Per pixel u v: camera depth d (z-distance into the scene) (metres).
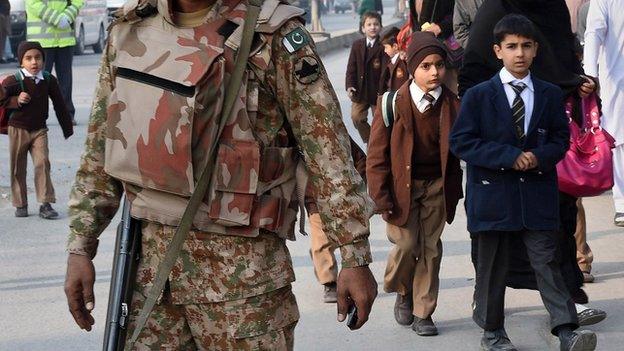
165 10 3.83
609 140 7.19
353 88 13.38
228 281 3.81
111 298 3.88
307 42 3.83
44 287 8.41
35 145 11.05
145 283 3.91
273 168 3.84
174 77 3.75
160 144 3.76
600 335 7.04
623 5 9.72
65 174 13.41
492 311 6.59
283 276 3.89
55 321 7.54
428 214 7.05
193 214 3.77
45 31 18.11
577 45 7.51
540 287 6.47
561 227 7.12
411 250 7.04
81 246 4.05
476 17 7.11
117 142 3.83
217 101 3.77
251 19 3.80
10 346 6.98
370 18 13.26
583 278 7.42
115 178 4.00
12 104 10.93
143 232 3.92
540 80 6.50
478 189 6.43
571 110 7.27
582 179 7.05
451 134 6.47
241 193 3.79
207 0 3.83
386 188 6.99
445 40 10.62
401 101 6.91
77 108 19.67
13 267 9.05
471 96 6.44
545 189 6.41
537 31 6.52
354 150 7.34
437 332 7.14
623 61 9.85
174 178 3.77
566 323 6.36
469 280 8.38
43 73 11.05
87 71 26.25
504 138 6.38
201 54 3.77
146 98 3.79
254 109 3.80
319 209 3.88
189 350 3.97
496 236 6.51
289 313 3.95
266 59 3.79
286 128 3.91
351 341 7.01
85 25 30.81
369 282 3.87
